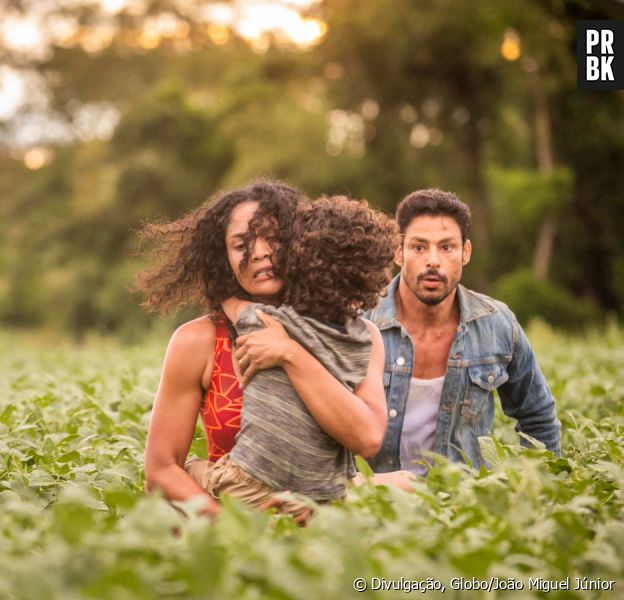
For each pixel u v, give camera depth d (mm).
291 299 3725
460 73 34750
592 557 2758
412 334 4906
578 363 9070
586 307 32406
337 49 34781
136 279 4082
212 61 43656
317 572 2299
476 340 4859
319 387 3502
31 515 2992
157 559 2412
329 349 3611
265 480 3504
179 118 39875
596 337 14273
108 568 2260
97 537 2350
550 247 34281
